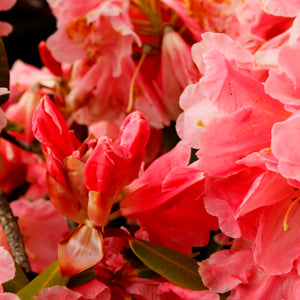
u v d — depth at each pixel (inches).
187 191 19.8
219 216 19.7
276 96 19.2
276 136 18.8
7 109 28.6
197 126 19.9
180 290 20.2
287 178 18.9
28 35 41.6
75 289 19.8
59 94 28.0
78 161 19.5
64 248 19.6
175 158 20.5
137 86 25.6
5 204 23.0
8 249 22.4
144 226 21.0
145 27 25.9
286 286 20.4
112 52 25.4
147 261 20.1
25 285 20.3
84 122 26.3
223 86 19.3
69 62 25.4
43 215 26.7
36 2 41.4
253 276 20.5
